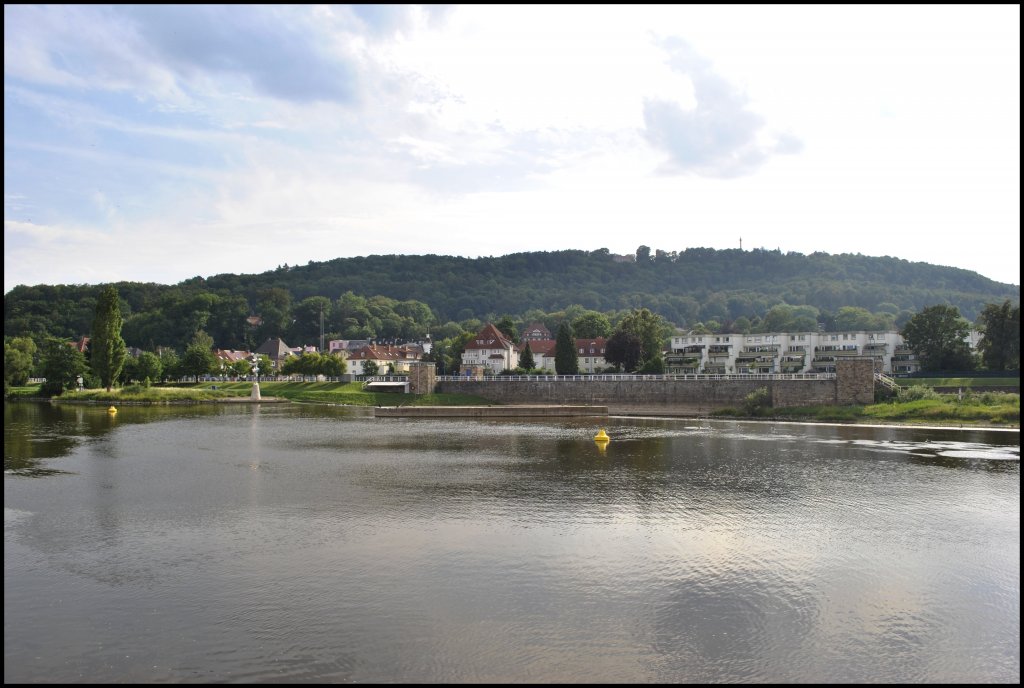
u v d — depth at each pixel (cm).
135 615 2748
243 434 8431
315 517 4194
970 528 3978
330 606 2831
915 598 2950
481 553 3491
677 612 2791
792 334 16862
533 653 2448
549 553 3491
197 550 3544
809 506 4481
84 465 6009
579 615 2753
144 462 6197
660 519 4150
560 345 15225
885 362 16088
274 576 3161
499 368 18425
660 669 2347
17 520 4125
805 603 2886
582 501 4619
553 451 6981
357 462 6259
